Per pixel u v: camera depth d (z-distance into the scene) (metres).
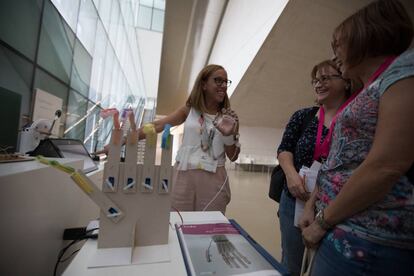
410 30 0.51
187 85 10.17
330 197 0.56
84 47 2.88
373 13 0.53
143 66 9.77
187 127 1.15
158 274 0.44
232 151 1.12
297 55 4.65
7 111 0.95
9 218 0.46
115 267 0.46
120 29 5.16
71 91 2.53
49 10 1.99
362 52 0.54
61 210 0.72
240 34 5.55
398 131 0.40
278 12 3.79
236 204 3.07
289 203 1.02
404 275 0.42
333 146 0.60
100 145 3.36
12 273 0.47
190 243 0.57
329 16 3.79
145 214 0.54
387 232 0.43
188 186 1.07
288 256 0.99
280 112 7.37
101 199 0.51
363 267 0.44
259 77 5.39
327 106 0.99
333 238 0.50
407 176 0.43
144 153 0.54
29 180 0.53
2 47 1.45
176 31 6.77
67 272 0.43
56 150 1.07
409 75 0.41
